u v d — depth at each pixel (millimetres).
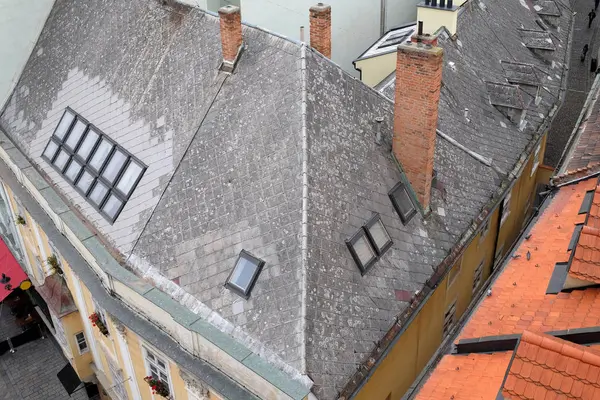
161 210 18203
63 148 22734
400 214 18125
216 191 17406
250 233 16141
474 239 21609
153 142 19875
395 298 16641
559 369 10797
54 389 28578
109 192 20062
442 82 24812
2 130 26344
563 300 14477
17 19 26078
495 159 23828
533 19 34844
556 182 20344
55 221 21359
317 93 17578
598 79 29953
